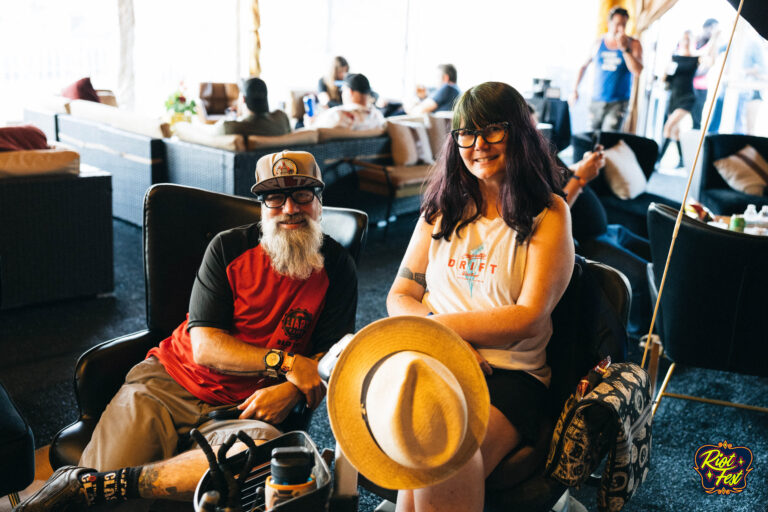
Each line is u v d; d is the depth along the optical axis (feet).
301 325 5.84
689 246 7.72
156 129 15.83
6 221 11.15
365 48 31.76
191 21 26.23
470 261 5.46
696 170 17.06
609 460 4.86
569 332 5.59
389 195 16.88
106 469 5.19
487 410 4.09
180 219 6.50
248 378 5.80
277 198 5.69
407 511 4.88
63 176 11.70
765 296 7.52
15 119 22.48
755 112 25.05
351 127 17.66
